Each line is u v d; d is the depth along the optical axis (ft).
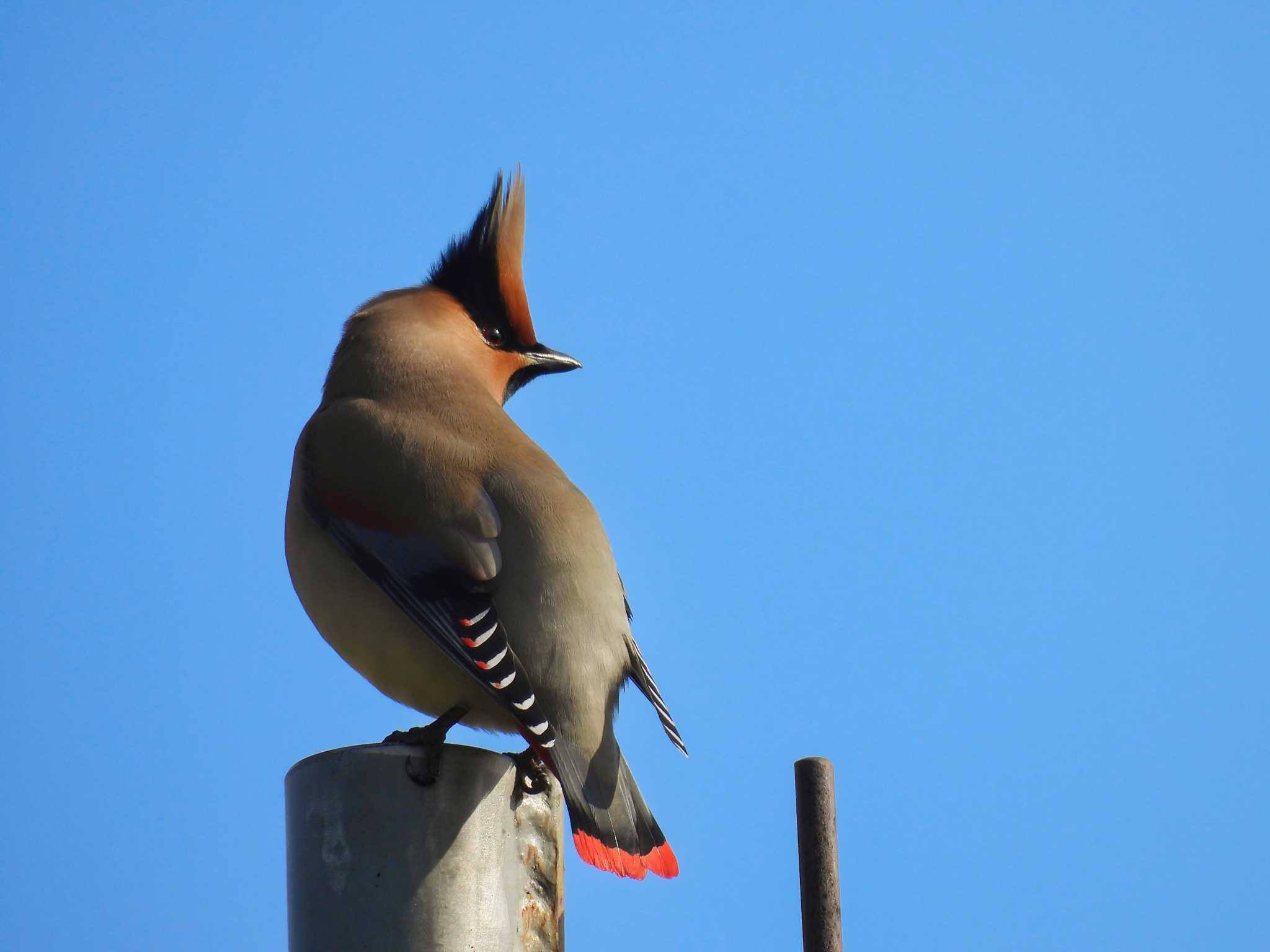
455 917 24.41
